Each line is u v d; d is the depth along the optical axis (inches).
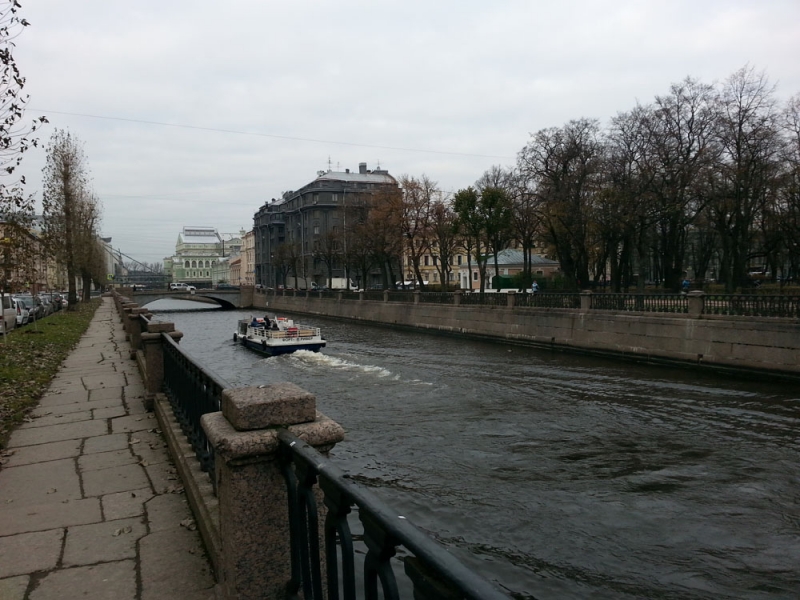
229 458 101.2
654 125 1459.2
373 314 2009.1
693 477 438.9
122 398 383.2
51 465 244.5
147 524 182.5
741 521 368.2
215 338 1716.3
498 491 422.9
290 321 1482.5
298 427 105.2
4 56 360.8
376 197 2265.0
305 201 3708.2
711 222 1635.1
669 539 348.8
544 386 791.7
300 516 101.0
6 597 141.2
